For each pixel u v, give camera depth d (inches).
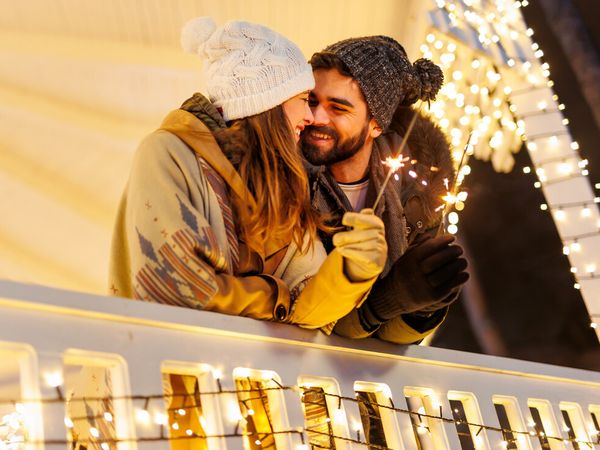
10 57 177.6
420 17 197.8
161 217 77.4
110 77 188.7
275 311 79.5
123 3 180.4
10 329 61.3
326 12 196.4
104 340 66.8
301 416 78.4
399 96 105.7
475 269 303.6
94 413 79.5
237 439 72.6
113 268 86.1
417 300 82.1
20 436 100.2
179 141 82.7
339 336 86.4
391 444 86.7
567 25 267.9
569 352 296.2
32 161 186.9
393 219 102.5
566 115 270.2
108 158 192.2
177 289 75.6
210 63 89.4
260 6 192.5
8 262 188.1
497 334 300.7
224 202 82.4
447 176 112.3
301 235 84.9
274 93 86.6
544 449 119.3
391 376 89.7
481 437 95.6
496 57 199.0
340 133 98.3
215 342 74.7
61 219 190.9
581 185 193.6
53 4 174.9
